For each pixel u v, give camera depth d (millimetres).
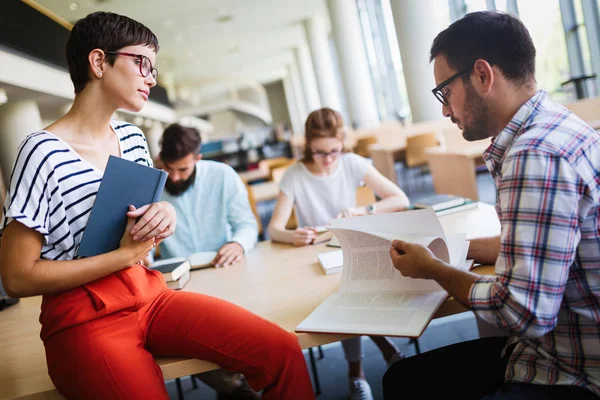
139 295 1133
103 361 1027
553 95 6617
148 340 1152
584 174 886
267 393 1111
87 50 1133
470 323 2592
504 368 1107
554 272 877
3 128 8172
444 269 1044
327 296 1330
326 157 2336
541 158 886
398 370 1189
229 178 2266
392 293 1238
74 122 1183
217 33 17062
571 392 921
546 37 6434
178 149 2145
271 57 25328
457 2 8953
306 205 2482
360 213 2273
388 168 6598
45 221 1070
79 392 1035
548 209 875
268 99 36156
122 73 1146
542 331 893
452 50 1014
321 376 2357
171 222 1154
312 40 18188
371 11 14945
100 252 1127
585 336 937
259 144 12055
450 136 5316
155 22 13773
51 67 8031
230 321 1127
